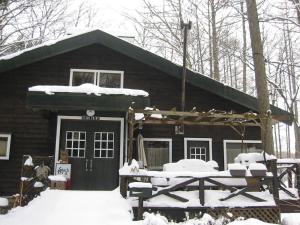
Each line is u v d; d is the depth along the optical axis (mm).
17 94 11555
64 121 11070
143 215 7418
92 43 11672
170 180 8492
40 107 9594
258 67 10500
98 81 11953
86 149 10953
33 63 11836
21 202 9195
